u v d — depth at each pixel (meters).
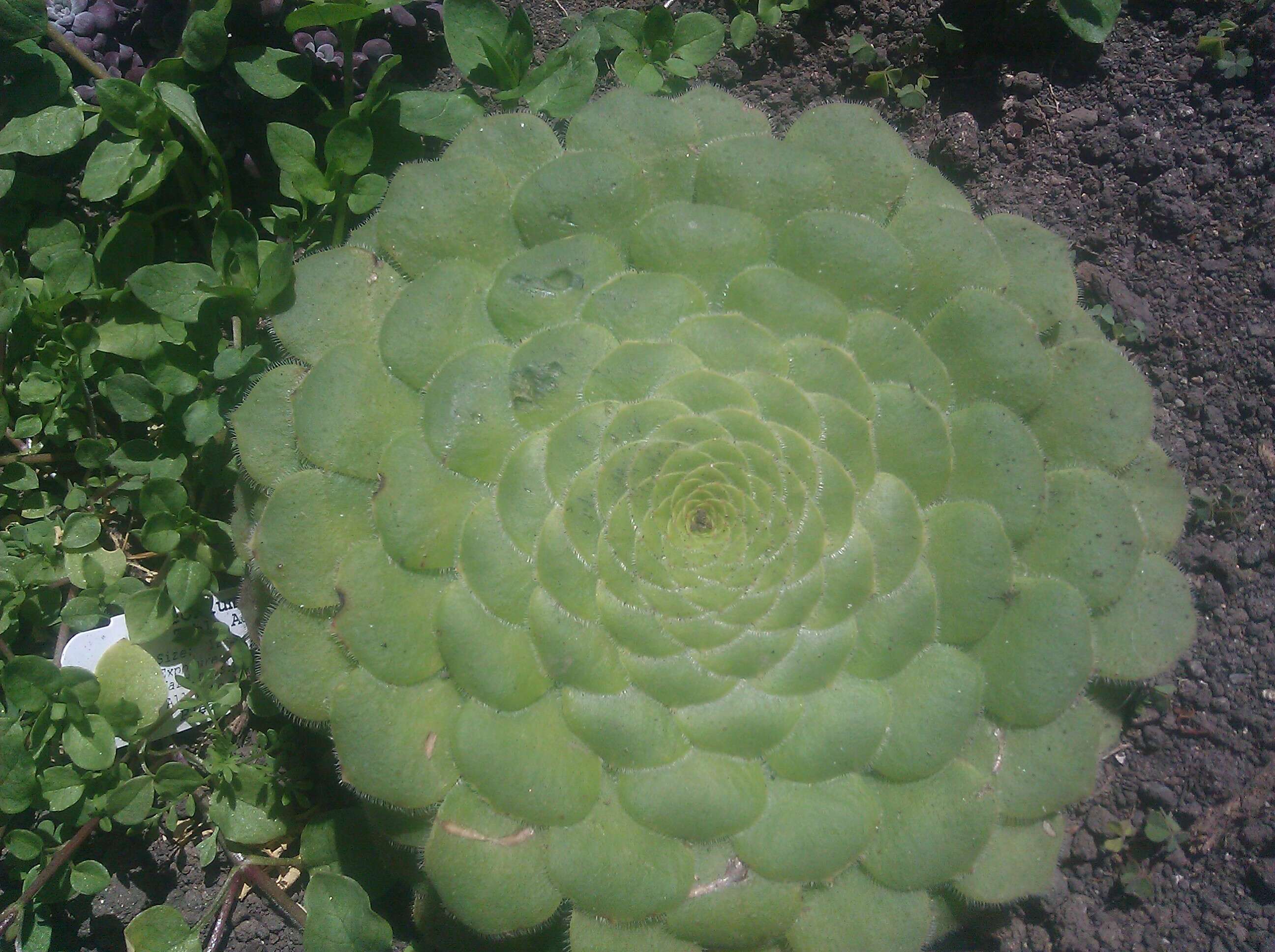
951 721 0.39
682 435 0.39
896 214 0.42
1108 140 0.56
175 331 0.49
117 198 0.53
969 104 0.57
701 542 0.39
